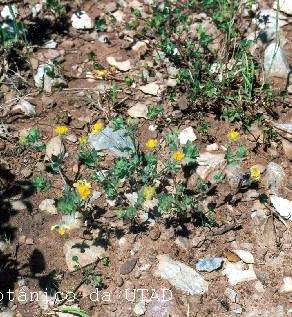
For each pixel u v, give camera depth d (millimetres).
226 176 751
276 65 853
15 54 892
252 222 716
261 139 794
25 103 834
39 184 714
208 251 694
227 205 729
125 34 926
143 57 900
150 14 958
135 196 733
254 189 744
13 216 727
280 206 726
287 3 923
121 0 975
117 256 690
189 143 711
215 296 662
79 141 775
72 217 721
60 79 863
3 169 766
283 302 654
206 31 918
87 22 942
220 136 800
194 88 819
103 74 872
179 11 919
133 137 760
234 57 874
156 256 690
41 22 943
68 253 691
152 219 712
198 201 727
